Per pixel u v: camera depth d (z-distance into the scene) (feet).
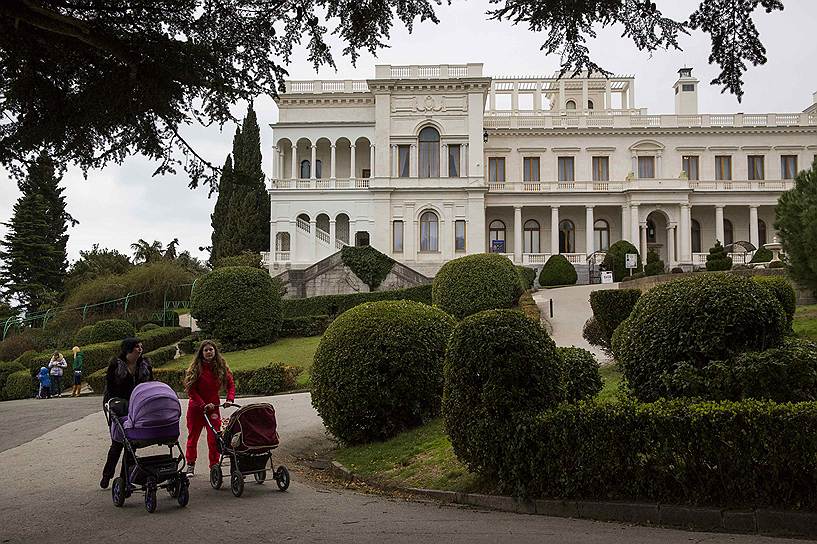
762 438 22.82
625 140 206.39
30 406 72.28
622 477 25.81
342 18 21.85
